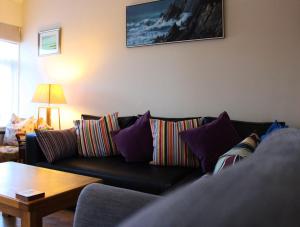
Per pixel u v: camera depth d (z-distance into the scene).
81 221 1.05
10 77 4.16
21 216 1.44
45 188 1.61
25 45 4.13
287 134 0.72
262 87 2.53
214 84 2.74
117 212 1.00
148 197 1.01
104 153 2.72
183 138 2.23
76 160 2.52
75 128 2.89
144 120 2.56
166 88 3.00
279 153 0.45
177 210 0.30
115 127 2.81
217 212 0.27
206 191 0.32
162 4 2.96
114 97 3.35
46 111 3.71
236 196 0.29
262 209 0.27
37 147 2.55
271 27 2.48
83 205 1.06
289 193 0.30
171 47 2.95
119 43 3.29
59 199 1.53
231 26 2.64
